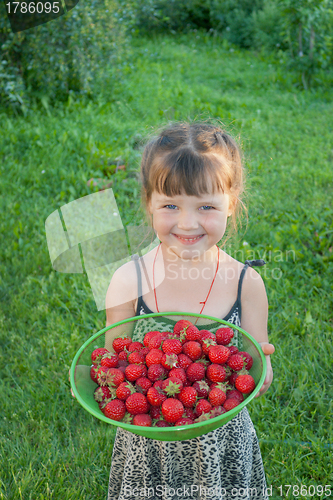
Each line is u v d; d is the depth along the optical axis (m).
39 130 5.71
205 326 1.54
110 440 2.41
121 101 6.93
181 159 1.34
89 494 2.17
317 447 2.28
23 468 2.28
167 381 1.30
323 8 7.99
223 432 1.54
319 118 6.67
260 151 5.59
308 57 8.09
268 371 1.57
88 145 5.38
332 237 3.86
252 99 7.37
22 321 3.23
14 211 4.38
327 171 5.12
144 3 10.94
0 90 6.43
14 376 2.88
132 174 4.95
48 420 2.55
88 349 1.44
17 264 3.75
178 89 7.40
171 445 1.50
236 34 11.04
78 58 6.76
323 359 2.78
